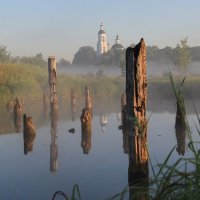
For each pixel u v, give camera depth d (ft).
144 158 32.71
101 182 40.32
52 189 38.32
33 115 106.32
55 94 99.86
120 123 90.79
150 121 91.04
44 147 61.67
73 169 46.52
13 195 36.14
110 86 162.71
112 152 57.06
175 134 68.54
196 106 116.37
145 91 33.06
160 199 12.73
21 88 136.77
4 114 108.78
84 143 64.90
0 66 150.10
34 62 268.21
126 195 34.42
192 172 12.52
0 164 50.19
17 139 69.67
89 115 72.13
